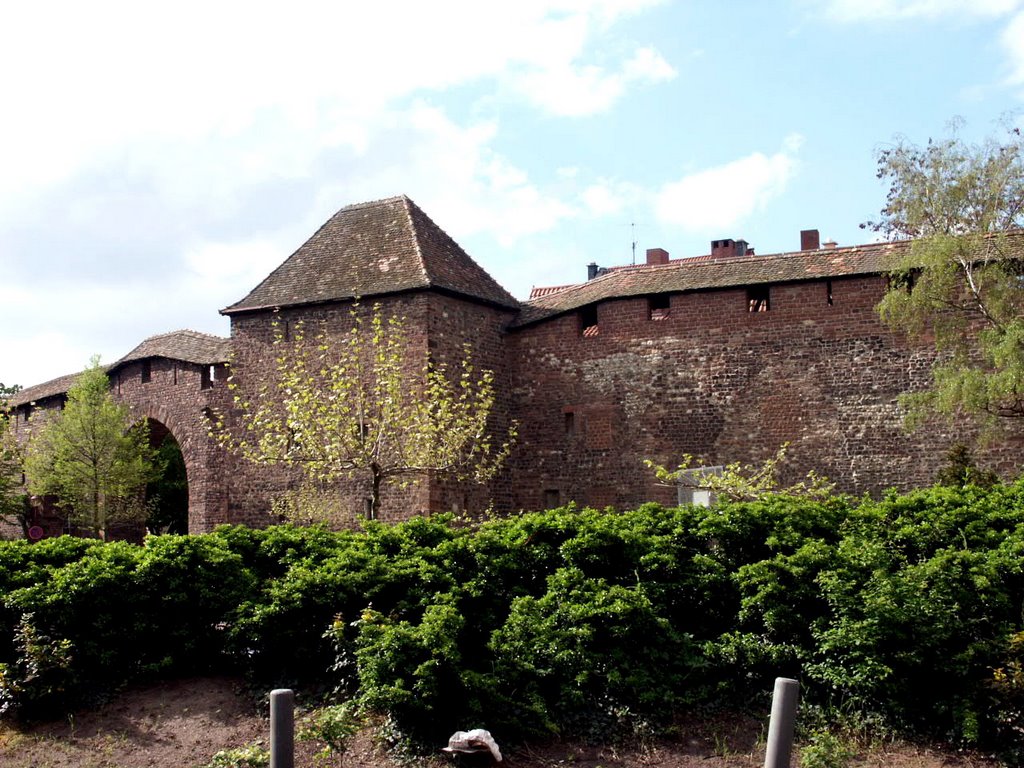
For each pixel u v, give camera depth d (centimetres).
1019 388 2330
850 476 2680
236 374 3155
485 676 1139
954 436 2598
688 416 2872
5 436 4359
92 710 1252
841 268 2755
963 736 1053
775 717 848
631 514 1424
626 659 1179
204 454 3684
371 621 1195
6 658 1320
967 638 1125
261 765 1057
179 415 3844
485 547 1352
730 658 1196
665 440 2892
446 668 1106
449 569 1338
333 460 2298
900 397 2523
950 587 1151
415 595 1291
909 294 2577
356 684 1238
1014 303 2514
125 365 4153
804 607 1209
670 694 1150
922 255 2534
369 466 2322
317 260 3161
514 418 3139
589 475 2994
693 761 1066
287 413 2942
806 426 2741
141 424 4069
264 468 3120
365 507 2894
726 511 1361
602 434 2986
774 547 1287
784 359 2783
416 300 2883
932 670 1103
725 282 2858
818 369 2745
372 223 3206
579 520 1391
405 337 2886
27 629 1256
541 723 1113
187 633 1340
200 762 1105
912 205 2688
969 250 2536
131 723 1214
